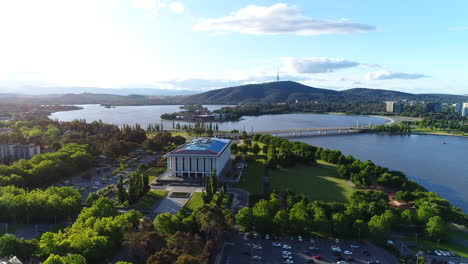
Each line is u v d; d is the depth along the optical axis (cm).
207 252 19925
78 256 18000
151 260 17575
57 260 17212
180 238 19850
